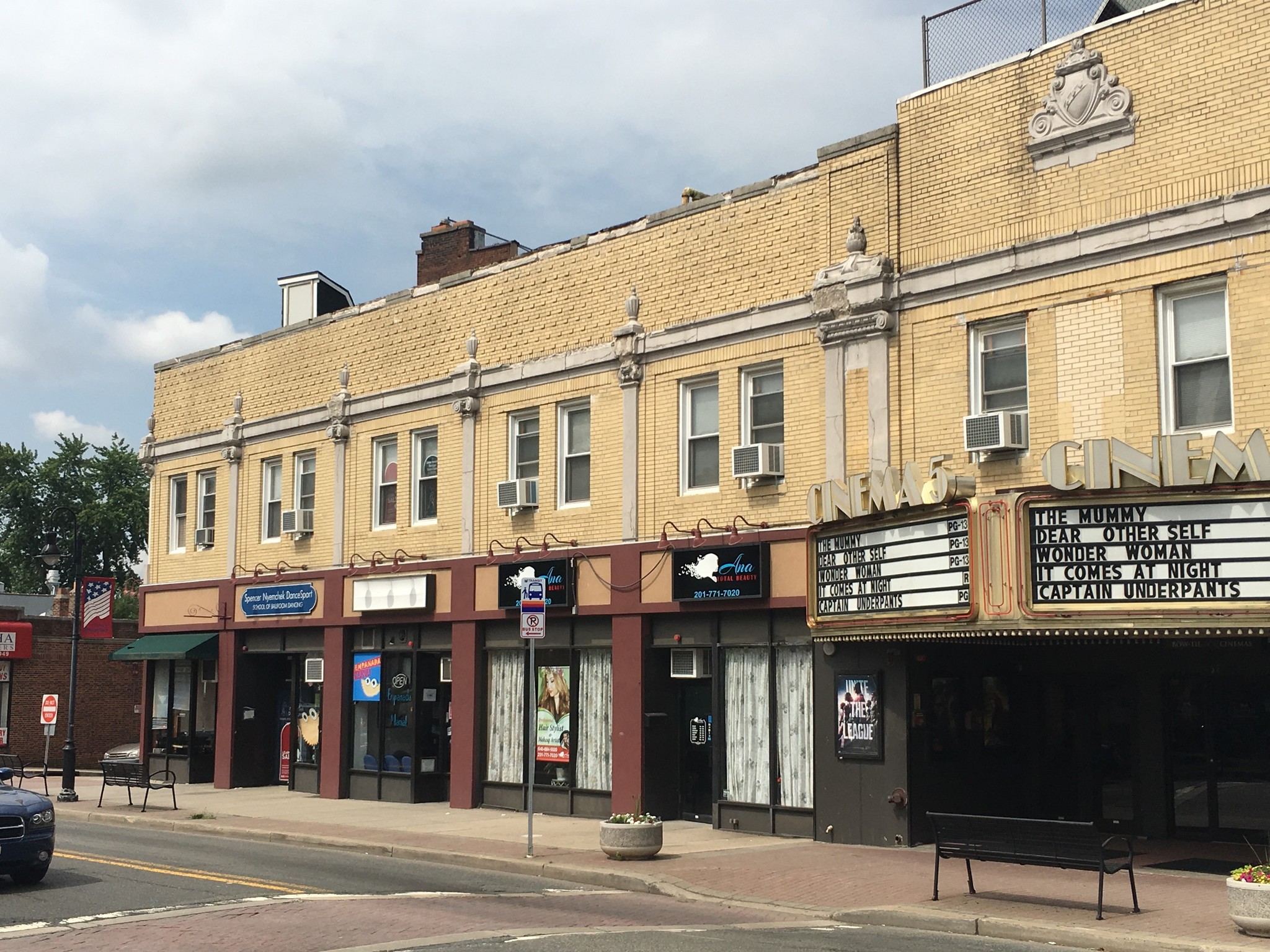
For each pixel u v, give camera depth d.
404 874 17.17
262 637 31.27
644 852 17.39
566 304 24.70
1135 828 19.02
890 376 19.41
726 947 11.71
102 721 46.25
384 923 13.09
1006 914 13.02
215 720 32.22
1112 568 14.46
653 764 22.33
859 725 18.94
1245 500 13.62
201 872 16.92
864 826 18.77
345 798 28.19
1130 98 17.09
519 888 16.03
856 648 19.09
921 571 16.61
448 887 15.98
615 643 22.84
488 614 25.30
